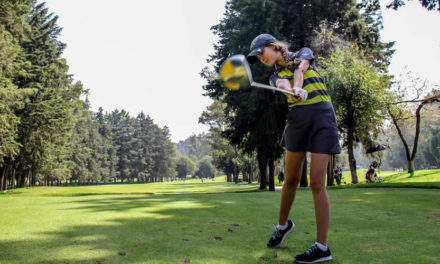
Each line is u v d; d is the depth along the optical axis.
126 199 6.86
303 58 2.47
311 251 2.13
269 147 20.30
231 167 62.25
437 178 21.53
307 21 19.30
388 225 3.37
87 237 2.69
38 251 2.25
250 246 2.53
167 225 3.30
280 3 18.88
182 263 2.05
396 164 108.69
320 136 2.40
